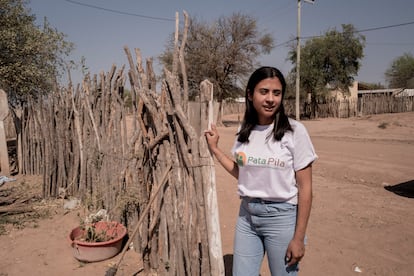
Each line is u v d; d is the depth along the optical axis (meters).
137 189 4.08
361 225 5.20
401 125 20.48
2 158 8.47
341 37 33.78
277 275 2.35
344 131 19.25
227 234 4.97
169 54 29.52
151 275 3.80
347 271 3.89
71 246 4.20
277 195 2.24
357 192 7.04
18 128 8.76
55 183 6.59
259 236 2.45
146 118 3.74
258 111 2.26
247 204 2.39
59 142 6.43
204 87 2.84
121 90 4.54
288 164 2.20
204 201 2.94
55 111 6.50
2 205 6.20
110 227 4.49
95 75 5.21
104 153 5.05
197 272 3.16
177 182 3.23
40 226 5.27
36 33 11.24
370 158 10.45
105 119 5.01
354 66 34.41
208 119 2.84
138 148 3.98
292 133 2.17
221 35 29.38
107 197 5.02
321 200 6.47
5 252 4.43
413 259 4.12
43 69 11.86
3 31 10.12
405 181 7.86
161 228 3.64
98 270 3.93
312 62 33.72
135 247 4.36
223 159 2.75
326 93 33.72
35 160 8.58
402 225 5.17
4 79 10.45
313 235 4.86
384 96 31.25
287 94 36.50
